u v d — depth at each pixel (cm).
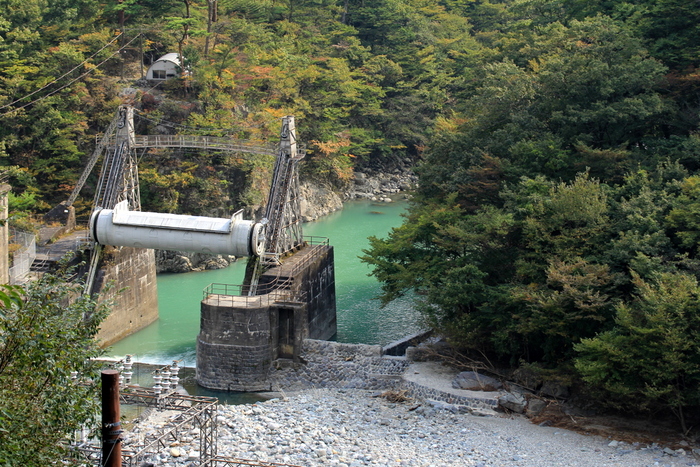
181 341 5509
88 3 9450
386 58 12575
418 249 5009
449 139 5931
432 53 13162
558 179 4966
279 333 4603
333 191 10975
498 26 14338
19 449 1678
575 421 3612
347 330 5709
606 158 4806
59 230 6116
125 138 5800
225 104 8906
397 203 11088
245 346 4469
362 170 12069
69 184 8088
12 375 1733
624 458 3158
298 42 11431
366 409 3919
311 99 10894
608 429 3497
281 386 4506
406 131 12325
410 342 4984
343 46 12200
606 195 4409
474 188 5022
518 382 4072
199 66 8981
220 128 8562
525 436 3453
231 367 4491
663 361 3341
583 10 7606
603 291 3816
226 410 3862
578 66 5391
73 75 8550
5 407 1623
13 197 6531
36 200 7719
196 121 8550
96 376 1938
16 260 5041
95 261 5262
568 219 4122
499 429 3553
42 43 8594
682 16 6019
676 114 5341
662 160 4759
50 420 1764
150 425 3478
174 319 6091
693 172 4656
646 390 3328
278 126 9381
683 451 3189
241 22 10306
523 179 4709
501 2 15675
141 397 3120
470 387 4003
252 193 8594
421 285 4644
